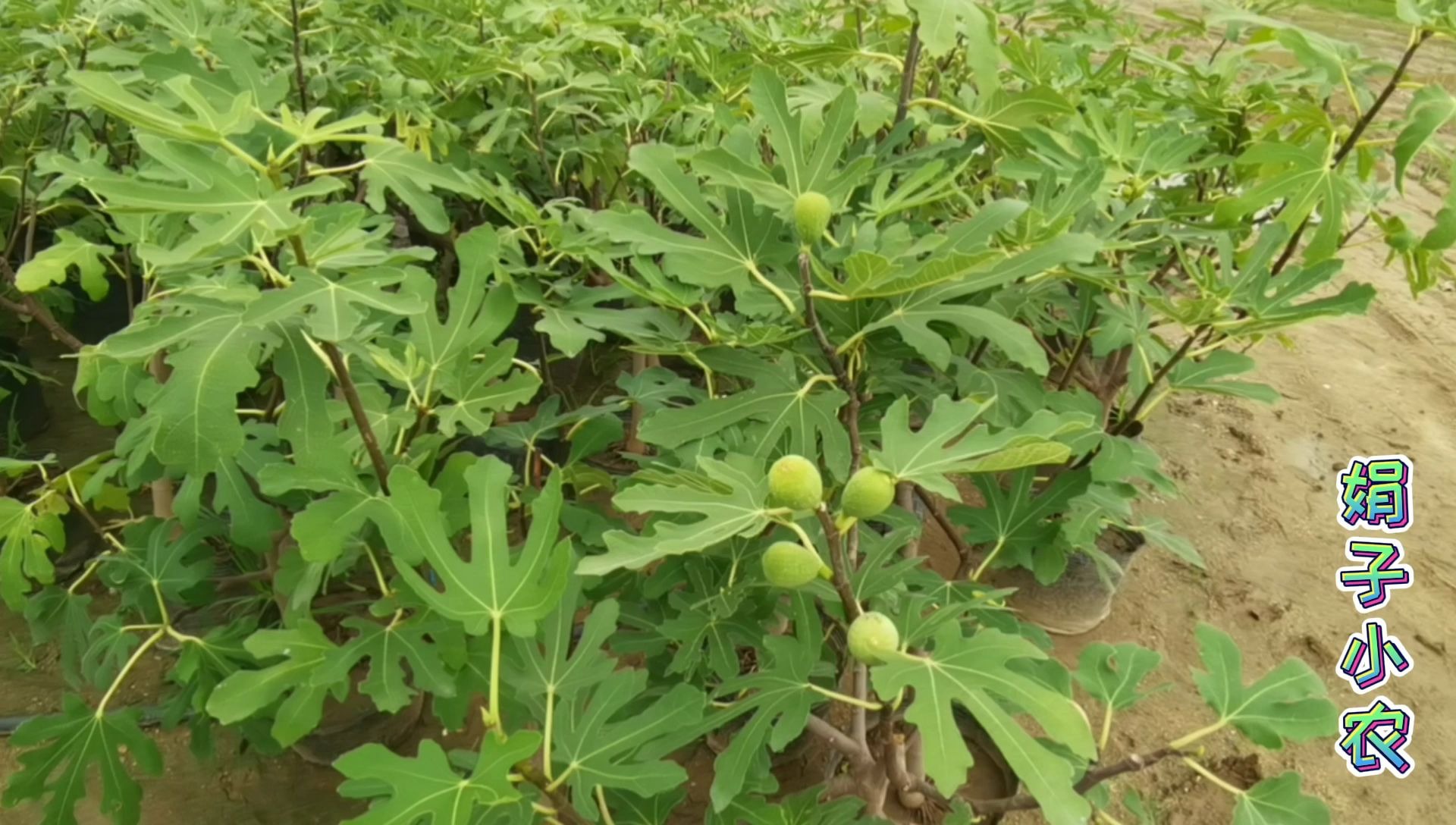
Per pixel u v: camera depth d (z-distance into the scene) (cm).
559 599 144
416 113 299
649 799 190
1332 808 300
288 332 151
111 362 215
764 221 180
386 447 205
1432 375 553
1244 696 174
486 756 130
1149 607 382
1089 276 226
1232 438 491
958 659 123
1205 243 287
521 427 261
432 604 140
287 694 235
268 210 138
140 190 131
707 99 342
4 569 228
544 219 263
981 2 299
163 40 285
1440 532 425
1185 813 296
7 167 314
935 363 167
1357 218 696
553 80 333
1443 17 205
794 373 189
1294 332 596
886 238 185
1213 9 259
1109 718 185
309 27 346
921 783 211
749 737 163
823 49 261
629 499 129
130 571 232
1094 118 261
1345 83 229
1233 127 299
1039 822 280
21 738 210
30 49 301
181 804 284
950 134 306
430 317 187
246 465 221
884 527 286
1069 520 252
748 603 218
